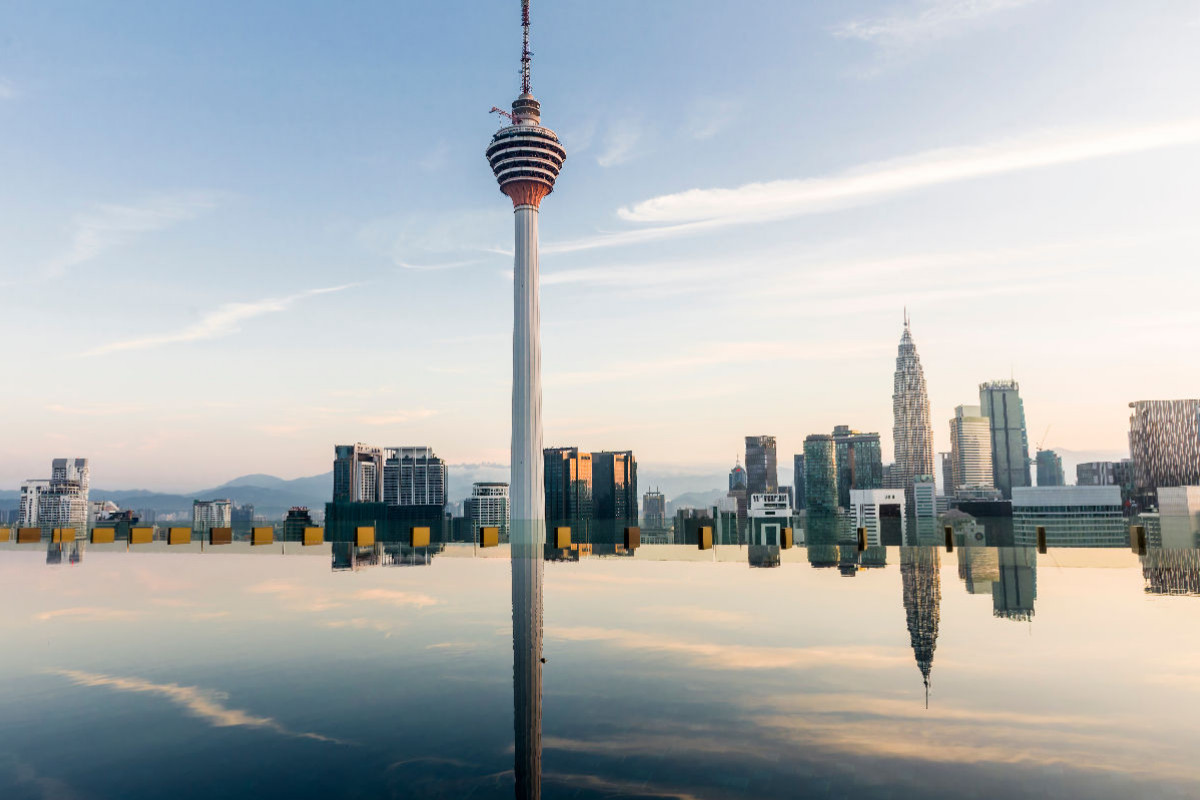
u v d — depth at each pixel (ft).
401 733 29.86
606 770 25.53
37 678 38.60
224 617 57.00
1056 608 58.29
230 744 28.60
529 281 597.52
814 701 33.63
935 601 63.00
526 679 37.99
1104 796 23.03
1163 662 40.29
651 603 63.26
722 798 22.95
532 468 572.10
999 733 29.04
